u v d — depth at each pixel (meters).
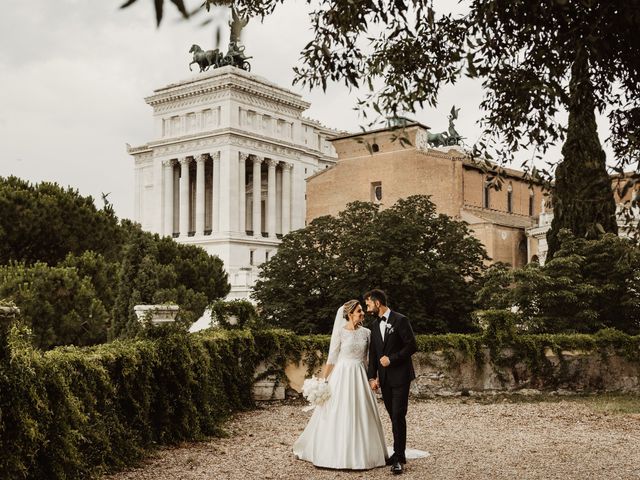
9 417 6.55
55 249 27.50
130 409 9.34
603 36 5.95
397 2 6.82
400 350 8.70
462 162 53.47
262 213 87.50
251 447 10.10
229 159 76.56
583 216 21.52
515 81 6.84
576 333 18.91
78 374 8.00
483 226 50.56
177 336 10.70
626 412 13.91
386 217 28.02
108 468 8.30
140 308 10.64
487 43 6.12
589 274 20.86
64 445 7.29
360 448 8.61
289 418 13.22
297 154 85.38
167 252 36.72
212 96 79.00
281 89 83.19
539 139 7.63
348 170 59.69
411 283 25.95
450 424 12.38
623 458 9.20
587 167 7.54
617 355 17.86
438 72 7.43
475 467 8.66
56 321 21.42
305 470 8.55
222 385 13.35
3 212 25.52
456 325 27.47
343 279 27.16
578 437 10.93
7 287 20.80
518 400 15.96
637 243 6.25
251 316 15.67
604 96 7.56
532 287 20.05
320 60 7.28
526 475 8.20
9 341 6.70
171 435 10.29
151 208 88.06
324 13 7.17
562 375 17.31
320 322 27.52
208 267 38.59
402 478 8.11
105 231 29.20
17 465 6.50
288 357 15.77
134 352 9.52
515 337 17.14
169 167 82.50
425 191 55.00
